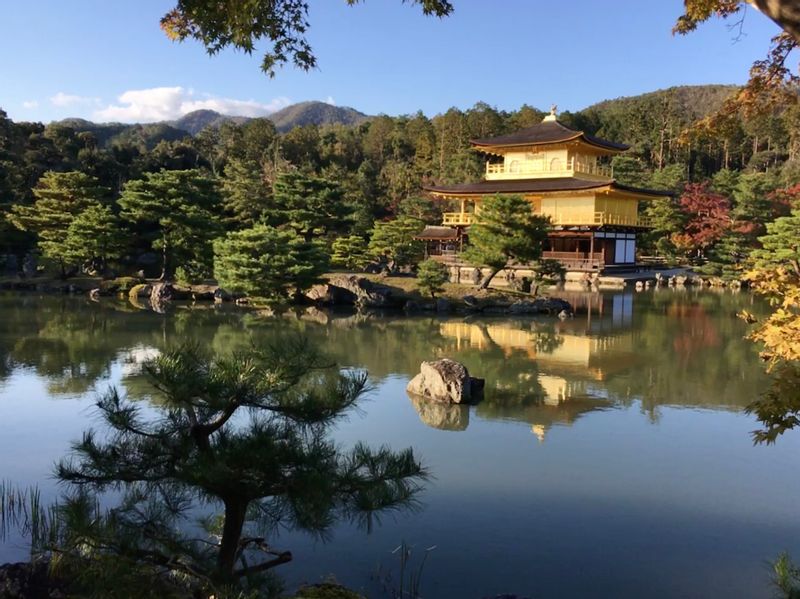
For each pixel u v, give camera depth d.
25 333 26.67
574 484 10.95
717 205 64.06
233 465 5.09
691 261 68.69
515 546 8.68
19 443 12.66
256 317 32.75
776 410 5.83
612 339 27.05
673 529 9.29
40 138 62.47
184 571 5.26
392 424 14.50
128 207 43.66
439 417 15.15
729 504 10.20
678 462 12.13
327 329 29.20
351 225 56.88
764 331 6.58
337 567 7.99
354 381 5.83
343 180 81.19
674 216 67.38
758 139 108.12
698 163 108.50
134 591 4.75
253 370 5.40
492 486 10.80
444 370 16.88
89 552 4.91
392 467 5.64
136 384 17.09
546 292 45.81
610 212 59.12
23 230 47.88
